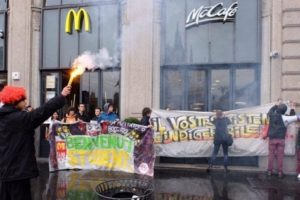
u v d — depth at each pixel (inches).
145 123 399.9
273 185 321.4
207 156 394.9
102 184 155.0
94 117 462.6
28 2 480.7
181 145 398.9
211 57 418.3
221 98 420.2
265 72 399.9
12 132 163.8
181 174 368.2
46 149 473.4
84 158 385.4
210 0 414.9
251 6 403.5
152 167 362.3
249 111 387.9
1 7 503.8
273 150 362.6
